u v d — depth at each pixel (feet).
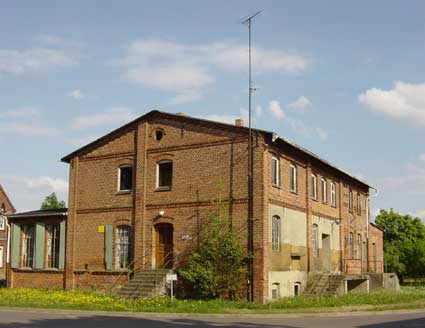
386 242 203.72
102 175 106.83
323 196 117.80
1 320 64.34
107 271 101.86
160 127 100.83
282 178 96.63
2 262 197.67
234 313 73.67
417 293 110.63
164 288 92.43
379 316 72.95
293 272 98.48
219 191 92.53
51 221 111.45
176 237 95.71
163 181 99.91
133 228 101.09
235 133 92.58
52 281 108.68
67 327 57.21
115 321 64.18
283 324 61.87
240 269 86.89
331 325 60.59
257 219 87.97
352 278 106.52
